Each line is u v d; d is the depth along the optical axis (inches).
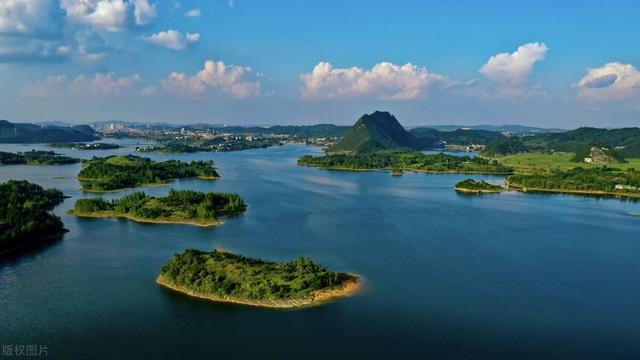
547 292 7170.3
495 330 5984.3
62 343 5644.7
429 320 6195.9
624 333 5969.5
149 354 5438.0
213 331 5880.9
